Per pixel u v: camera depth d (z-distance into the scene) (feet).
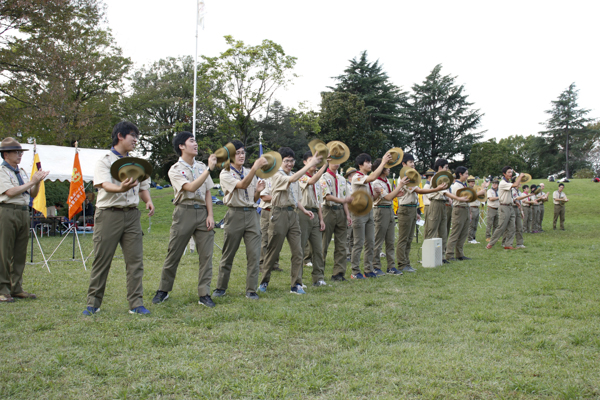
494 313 15.79
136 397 9.06
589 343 12.51
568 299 17.99
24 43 65.00
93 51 84.38
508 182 36.60
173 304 17.03
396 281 22.94
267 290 20.58
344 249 23.40
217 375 10.11
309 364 10.78
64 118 75.10
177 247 17.33
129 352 11.51
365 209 22.31
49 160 48.44
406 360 11.03
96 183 15.24
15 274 17.99
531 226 54.70
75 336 12.71
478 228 59.72
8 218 17.35
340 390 9.45
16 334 12.86
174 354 11.39
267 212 27.07
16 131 66.28
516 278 23.35
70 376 9.99
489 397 9.17
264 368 10.57
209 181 18.12
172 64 161.68
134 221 15.96
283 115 153.79
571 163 211.82
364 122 136.26
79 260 30.17
